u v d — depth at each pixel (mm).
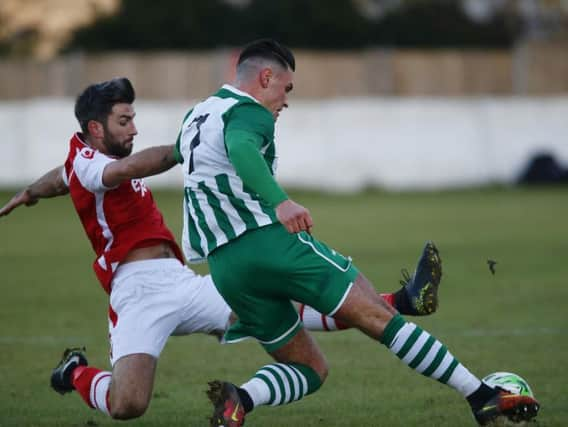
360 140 78812
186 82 86938
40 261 46312
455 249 47938
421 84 89688
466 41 118438
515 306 33125
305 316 19078
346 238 52406
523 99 81375
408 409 20484
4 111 75812
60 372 18859
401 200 73625
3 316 32500
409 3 120250
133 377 17688
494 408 17234
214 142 16594
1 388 22969
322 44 114062
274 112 17281
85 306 34375
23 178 75938
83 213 18531
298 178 78250
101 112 18281
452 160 80188
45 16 129750
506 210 66188
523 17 133625
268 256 16531
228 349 27234
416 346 16812
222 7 113875
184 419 20000
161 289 18375
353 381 23156
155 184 77750
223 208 16703
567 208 67000
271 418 19953
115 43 113125
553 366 24203
